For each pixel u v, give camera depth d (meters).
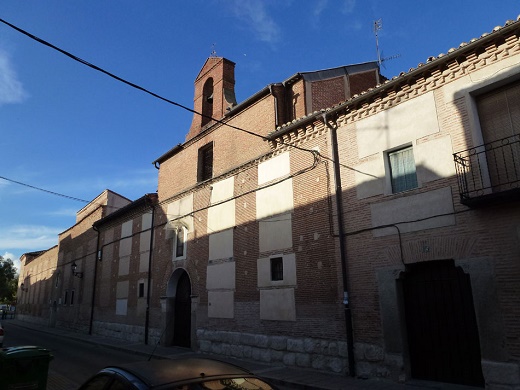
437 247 9.38
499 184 8.20
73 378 11.30
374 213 10.79
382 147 10.96
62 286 35.69
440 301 9.51
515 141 8.27
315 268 11.98
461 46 9.46
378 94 11.21
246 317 14.03
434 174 9.74
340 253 11.33
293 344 12.09
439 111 9.96
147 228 22.14
